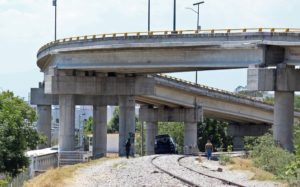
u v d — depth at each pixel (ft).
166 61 324.60
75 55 366.84
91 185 157.17
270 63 287.89
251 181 168.55
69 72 380.37
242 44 289.33
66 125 377.91
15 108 278.05
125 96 400.06
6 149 264.31
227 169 222.69
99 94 390.63
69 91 378.53
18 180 166.09
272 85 281.33
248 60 291.79
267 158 226.38
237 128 604.90
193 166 237.25
